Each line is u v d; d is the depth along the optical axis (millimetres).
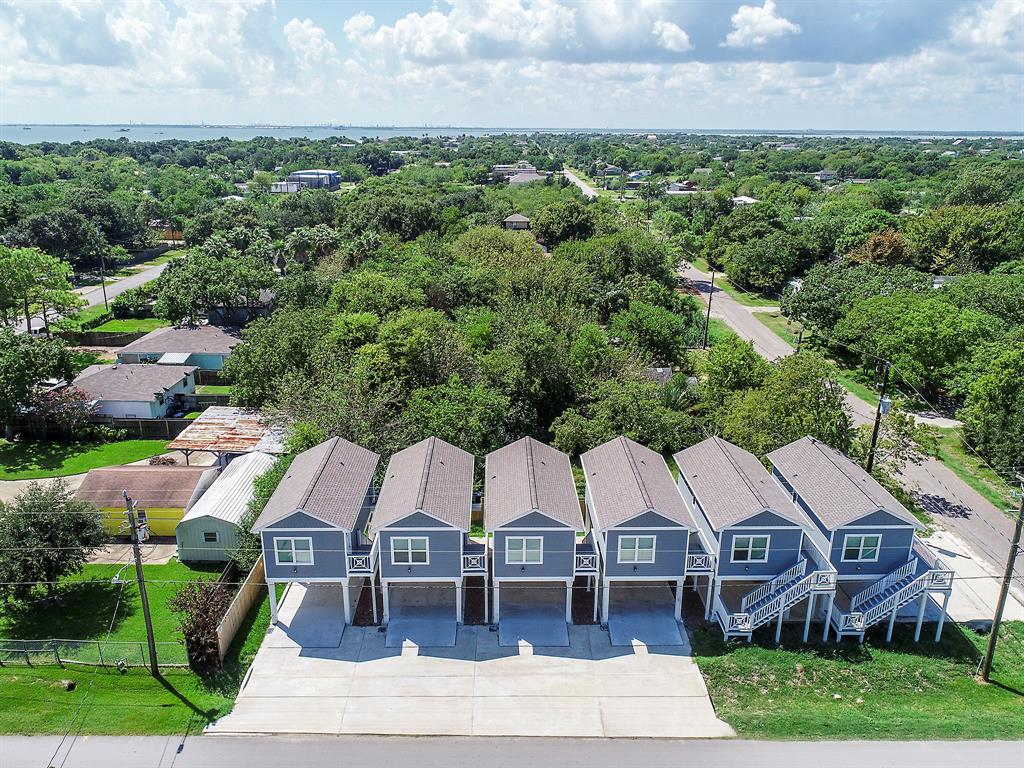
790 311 73875
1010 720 25562
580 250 83062
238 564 33656
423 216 103812
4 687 27156
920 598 29562
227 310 70812
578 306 66938
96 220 111000
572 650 29219
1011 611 31984
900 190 157375
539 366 48906
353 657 28781
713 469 33812
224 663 28547
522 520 29219
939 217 93688
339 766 23562
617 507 30219
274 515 29469
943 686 27531
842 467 33281
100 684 27469
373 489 36594
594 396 47094
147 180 180875
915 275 71125
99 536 32594
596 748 24344
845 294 68812
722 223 108875
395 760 23828
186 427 49562
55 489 32969
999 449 43406
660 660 28641
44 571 30750
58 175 176000
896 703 26641
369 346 47906
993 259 90688
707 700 26578
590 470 35031
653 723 25438
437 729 25172
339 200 123812
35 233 97250
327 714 25859
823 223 105188
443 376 48188
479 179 183125
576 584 33719
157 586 33781
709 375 50125
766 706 26359
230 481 38531
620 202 156375
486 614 30797
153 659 27875
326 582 30484
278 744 24547
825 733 24906
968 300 63469
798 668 28234
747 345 48875
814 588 29047
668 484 32719
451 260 79625
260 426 46000
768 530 29641
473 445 41094
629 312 61562
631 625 30625
